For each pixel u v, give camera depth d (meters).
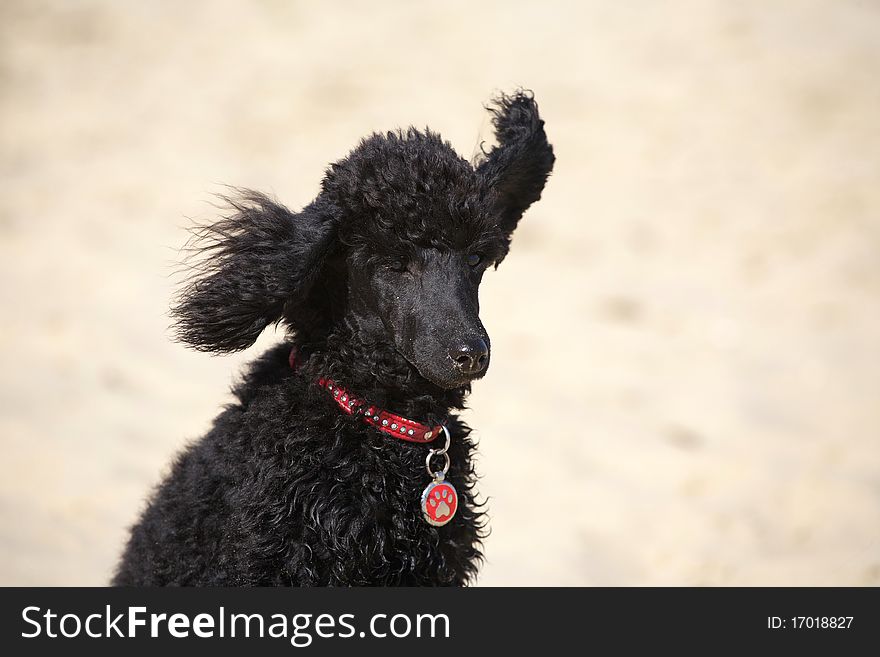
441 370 5.86
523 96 7.23
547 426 13.39
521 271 17.92
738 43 24.52
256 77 24.48
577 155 21.14
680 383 14.73
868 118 22.27
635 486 11.99
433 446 6.44
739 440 13.12
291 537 6.09
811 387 14.66
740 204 19.81
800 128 22.00
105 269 17.98
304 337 6.43
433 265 6.05
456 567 6.53
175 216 19.92
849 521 11.05
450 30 25.38
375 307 6.16
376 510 6.18
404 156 6.16
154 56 25.84
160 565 6.68
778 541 10.71
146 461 12.16
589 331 16.12
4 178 21.42
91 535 10.59
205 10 27.38
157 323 16.27
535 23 25.45
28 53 26.30
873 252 18.41
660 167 20.89
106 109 24.12
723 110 22.52
